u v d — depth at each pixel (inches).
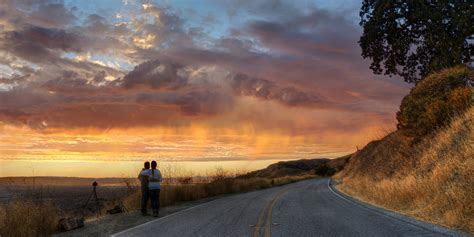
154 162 583.8
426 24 1294.3
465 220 390.6
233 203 768.3
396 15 1365.7
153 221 510.9
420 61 1501.0
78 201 896.3
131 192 739.4
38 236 417.4
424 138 882.1
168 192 802.2
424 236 347.3
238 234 387.2
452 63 1233.4
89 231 441.7
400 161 960.3
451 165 558.9
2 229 393.1
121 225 481.4
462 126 695.7
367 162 1467.8
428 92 912.9
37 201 462.0
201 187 1023.0
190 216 554.3
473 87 827.4
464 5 1198.9
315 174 3617.1
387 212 535.8
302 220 479.5
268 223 458.6
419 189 576.7
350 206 649.6
